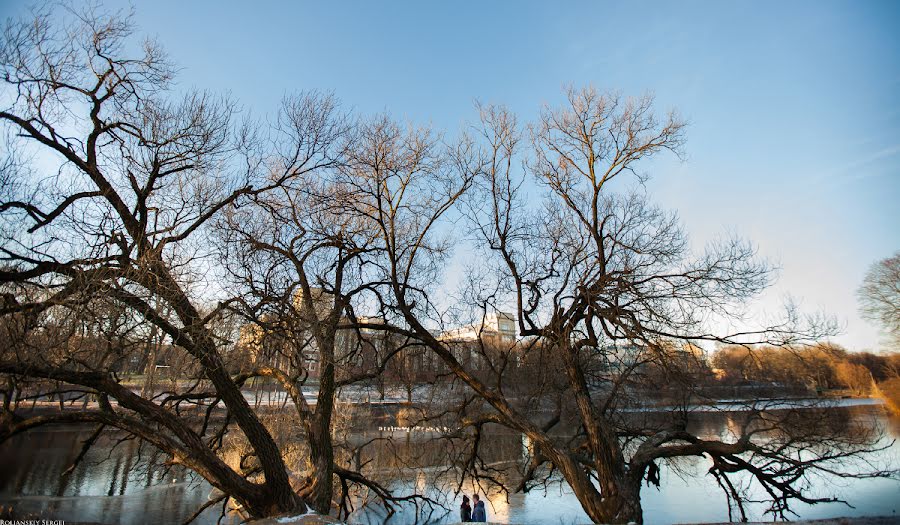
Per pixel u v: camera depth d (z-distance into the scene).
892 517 9.66
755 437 23.72
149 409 9.58
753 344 11.66
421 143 13.23
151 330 9.68
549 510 21.80
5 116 9.02
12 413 8.75
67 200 9.44
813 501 11.86
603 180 13.28
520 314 13.55
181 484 26.14
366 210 13.71
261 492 10.19
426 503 22.77
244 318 10.52
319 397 12.38
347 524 9.48
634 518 11.11
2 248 8.42
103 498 22.59
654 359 12.52
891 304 24.28
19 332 8.30
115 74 10.57
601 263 12.77
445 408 16.62
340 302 12.55
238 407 10.40
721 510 20.11
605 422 12.78
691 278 12.10
